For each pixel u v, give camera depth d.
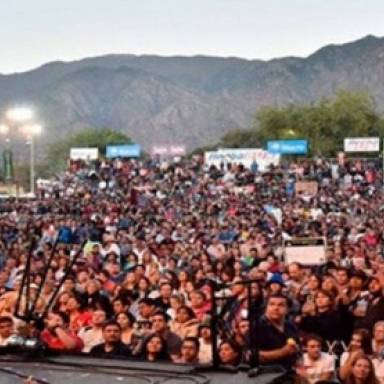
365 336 12.91
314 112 163.38
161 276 19.92
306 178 91.12
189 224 44.38
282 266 22.38
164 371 6.95
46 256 23.14
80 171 103.75
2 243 35.94
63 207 60.59
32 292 14.12
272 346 10.11
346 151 120.75
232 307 10.16
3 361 7.31
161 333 12.72
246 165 109.62
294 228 40.06
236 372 7.04
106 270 22.89
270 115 167.25
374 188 86.19
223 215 55.09
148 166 104.25
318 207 62.22
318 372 11.73
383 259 24.30
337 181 90.31
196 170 102.81
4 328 10.61
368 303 14.95
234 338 9.20
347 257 25.22
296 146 118.38
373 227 40.41
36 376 6.82
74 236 31.67
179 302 16.02
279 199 70.75
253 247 27.69
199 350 12.12
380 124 165.00
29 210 58.50
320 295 14.39
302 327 14.19
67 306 15.27
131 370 6.98
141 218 51.72
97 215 51.88
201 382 6.65
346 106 161.38
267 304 10.42
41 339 7.98
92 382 6.63
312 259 23.50
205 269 21.75
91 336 13.74
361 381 11.66
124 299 16.77
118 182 94.94
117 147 128.12
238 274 20.78
